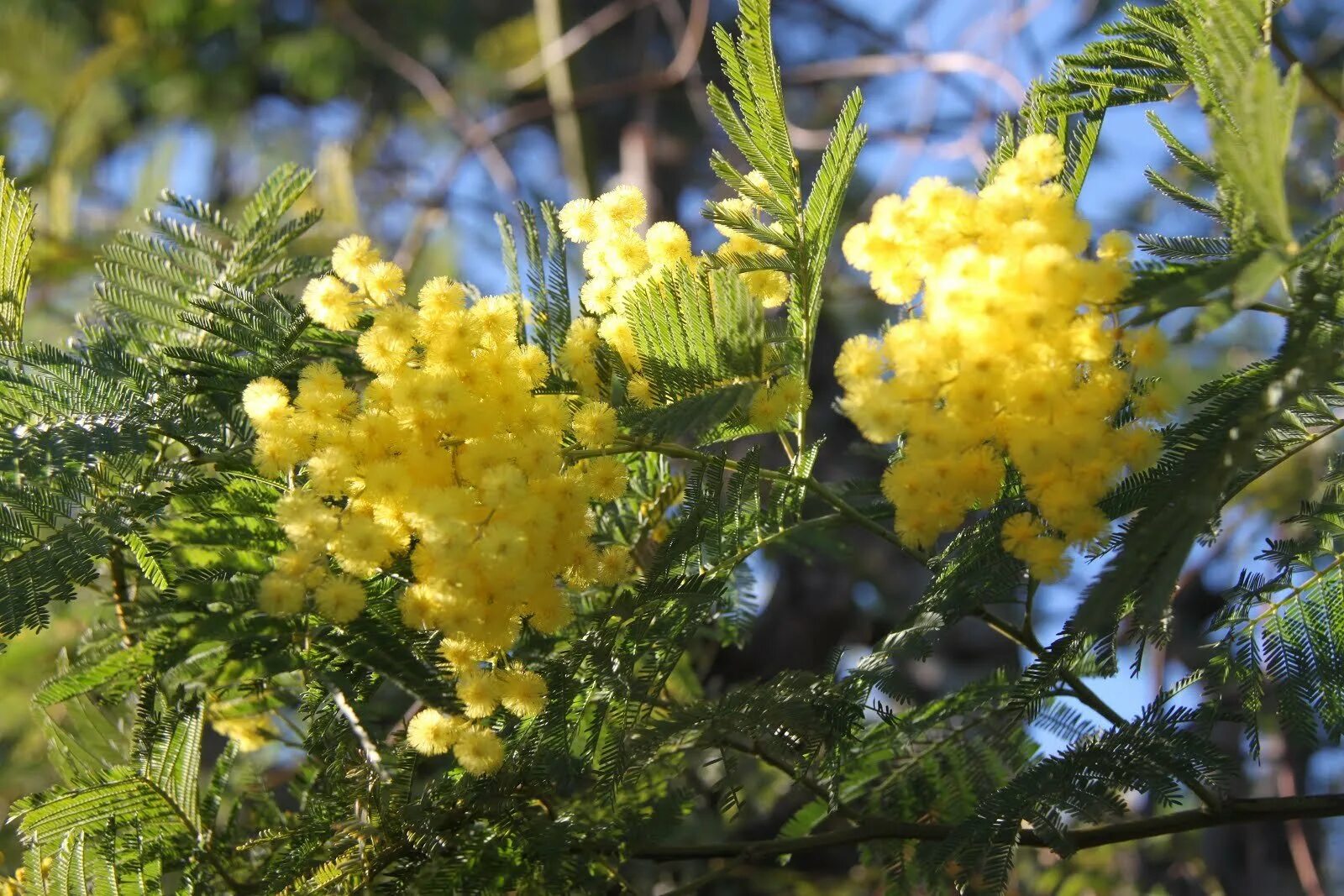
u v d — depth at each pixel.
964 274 0.40
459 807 0.44
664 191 1.51
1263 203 0.38
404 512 0.41
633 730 0.43
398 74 1.57
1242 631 0.45
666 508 0.49
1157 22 0.43
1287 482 0.75
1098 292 0.39
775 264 0.44
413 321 0.42
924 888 0.48
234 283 0.48
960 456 0.40
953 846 0.44
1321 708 0.44
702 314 0.43
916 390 0.40
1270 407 0.39
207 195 1.48
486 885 0.44
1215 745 0.44
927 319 0.41
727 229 0.45
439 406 0.41
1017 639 0.46
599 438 0.43
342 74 1.52
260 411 0.42
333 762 0.44
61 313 0.71
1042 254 0.39
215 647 0.40
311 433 0.42
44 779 0.58
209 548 0.41
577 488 0.42
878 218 0.41
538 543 0.41
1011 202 0.40
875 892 0.65
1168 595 0.39
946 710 0.49
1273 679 0.44
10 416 0.44
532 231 0.46
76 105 0.98
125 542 0.43
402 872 0.44
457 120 1.32
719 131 1.51
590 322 0.44
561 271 0.46
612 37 1.64
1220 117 0.41
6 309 0.45
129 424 0.43
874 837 0.47
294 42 1.49
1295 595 0.45
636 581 0.45
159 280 0.48
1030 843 0.45
